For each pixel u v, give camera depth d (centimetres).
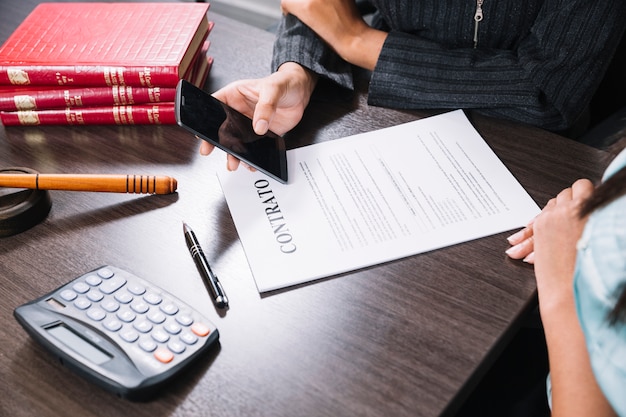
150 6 95
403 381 55
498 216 70
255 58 99
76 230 70
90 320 58
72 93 83
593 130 92
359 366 56
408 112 88
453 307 61
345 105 89
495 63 89
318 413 52
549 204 69
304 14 95
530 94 85
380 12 101
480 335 58
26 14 108
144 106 84
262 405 53
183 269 65
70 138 83
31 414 53
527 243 65
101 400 54
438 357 56
